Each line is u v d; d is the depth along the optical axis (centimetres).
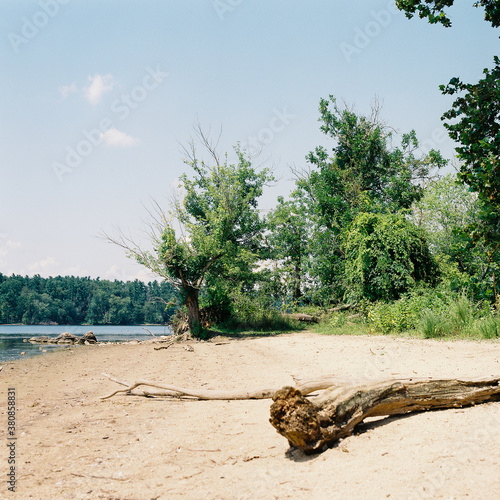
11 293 11012
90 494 371
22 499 363
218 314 2883
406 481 332
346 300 2655
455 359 882
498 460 347
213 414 639
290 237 3334
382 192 3222
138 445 505
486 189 1076
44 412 719
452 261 2680
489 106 1067
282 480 371
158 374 1108
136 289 11981
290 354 1330
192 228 2556
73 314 11550
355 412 469
